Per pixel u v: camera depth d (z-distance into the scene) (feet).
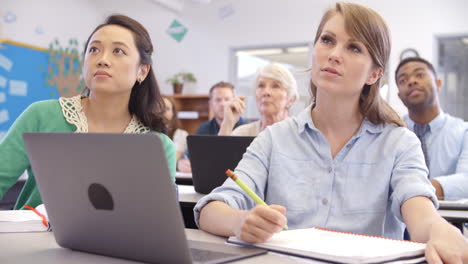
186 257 2.30
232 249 2.70
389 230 3.93
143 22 24.95
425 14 19.36
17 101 19.01
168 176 2.22
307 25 21.76
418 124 8.56
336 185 3.86
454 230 2.72
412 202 3.32
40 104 5.12
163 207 2.28
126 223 2.45
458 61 19.44
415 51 19.43
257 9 22.85
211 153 5.95
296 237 2.90
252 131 9.60
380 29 3.70
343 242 2.74
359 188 3.83
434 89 8.36
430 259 2.43
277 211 2.74
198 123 23.21
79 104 5.20
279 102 8.96
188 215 5.59
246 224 2.74
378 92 3.97
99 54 4.84
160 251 2.38
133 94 5.39
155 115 5.45
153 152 2.21
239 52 23.62
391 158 3.85
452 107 19.57
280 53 23.15
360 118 4.01
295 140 4.09
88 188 2.55
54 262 2.50
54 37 21.76
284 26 22.22
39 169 2.73
